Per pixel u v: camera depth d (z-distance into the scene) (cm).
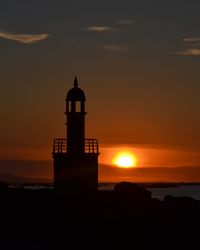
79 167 16525
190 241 13825
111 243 13512
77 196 15912
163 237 13925
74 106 16562
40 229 14488
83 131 16562
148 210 15325
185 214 15538
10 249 13100
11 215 15075
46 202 15625
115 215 14700
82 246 13438
